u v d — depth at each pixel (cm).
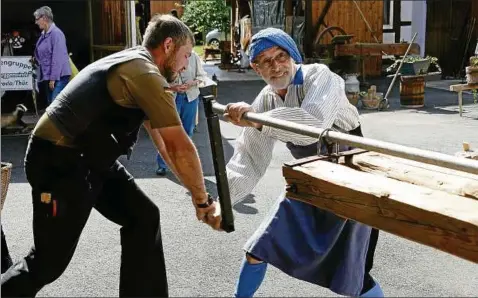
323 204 222
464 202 191
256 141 290
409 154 200
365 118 682
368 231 276
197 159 258
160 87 247
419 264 379
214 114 262
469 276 361
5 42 1006
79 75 260
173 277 363
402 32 1459
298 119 255
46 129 257
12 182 589
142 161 666
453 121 514
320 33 1371
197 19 1880
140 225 282
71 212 258
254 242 272
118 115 255
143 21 1423
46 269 263
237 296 281
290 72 273
